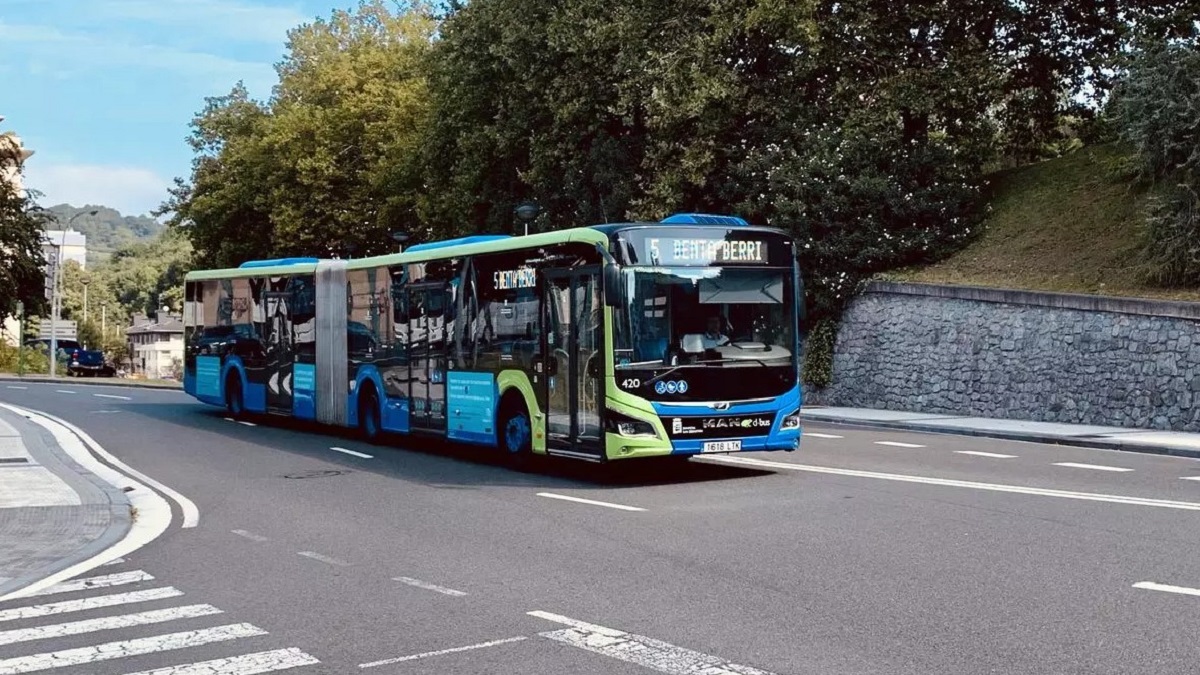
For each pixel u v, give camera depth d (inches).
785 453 703.7
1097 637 266.1
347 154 2014.0
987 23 1235.9
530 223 1416.1
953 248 1132.5
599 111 1284.4
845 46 1198.3
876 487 534.6
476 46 1391.5
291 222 1996.8
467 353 699.4
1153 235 906.1
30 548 426.3
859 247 1127.0
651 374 557.3
